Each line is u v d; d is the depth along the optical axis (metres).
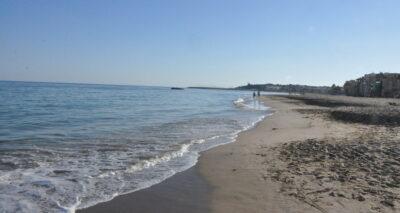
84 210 8.33
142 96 90.00
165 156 14.31
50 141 17.45
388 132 21.03
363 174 10.88
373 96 100.12
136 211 8.38
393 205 8.31
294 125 26.86
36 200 8.76
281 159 13.48
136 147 16.27
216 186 10.28
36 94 73.81
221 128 24.66
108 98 70.19
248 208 8.48
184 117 33.75
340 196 8.95
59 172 11.47
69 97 67.12
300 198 8.95
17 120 26.33
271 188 9.87
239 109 49.06
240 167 12.49
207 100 82.31
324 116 35.22
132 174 11.54
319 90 196.12
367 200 8.65
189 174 11.64
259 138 19.50
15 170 11.48
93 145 16.55
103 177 11.06
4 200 8.63
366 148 14.68
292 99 87.19
